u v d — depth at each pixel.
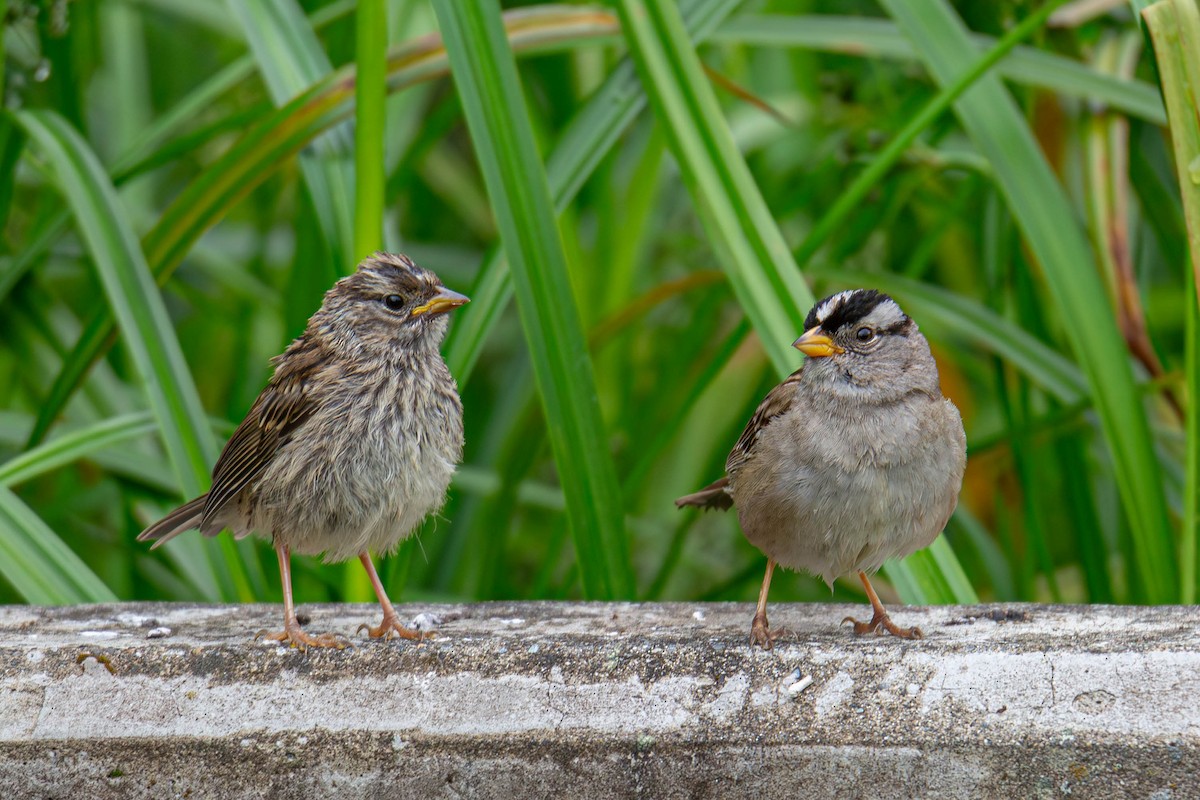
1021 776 5.14
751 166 12.46
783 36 9.66
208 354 12.94
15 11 9.24
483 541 10.84
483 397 13.02
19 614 7.15
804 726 5.35
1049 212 7.84
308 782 5.51
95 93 13.23
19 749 5.55
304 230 10.04
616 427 11.32
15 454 11.11
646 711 5.49
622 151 12.37
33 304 10.33
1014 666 5.34
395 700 5.61
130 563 10.26
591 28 8.91
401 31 10.02
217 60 14.16
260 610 7.42
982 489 11.96
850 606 7.38
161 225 8.30
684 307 12.93
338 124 8.48
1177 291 12.08
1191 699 5.11
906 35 8.34
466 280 12.84
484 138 7.36
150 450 10.66
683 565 12.02
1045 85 8.95
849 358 6.67
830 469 6.61
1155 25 6.39
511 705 5.55
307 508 6.96
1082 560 9.69
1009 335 9.48
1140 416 7.42
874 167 8.23
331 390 6.93
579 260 11.09
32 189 12.57
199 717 5.61
